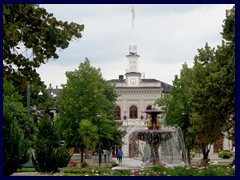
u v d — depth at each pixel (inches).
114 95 2208.4
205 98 1094.4
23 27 448.8
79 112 1686.8
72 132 1662.2
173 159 1057.5
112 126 1940.2
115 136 1899.6
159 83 2989.7
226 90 1037.2
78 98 1701.5
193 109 1154.0
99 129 1674.5
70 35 462.0
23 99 2096.5
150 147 1011.9
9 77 474.0
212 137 1172.5
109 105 1940.2
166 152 1055.6
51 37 456.4
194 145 1504.7
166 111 1596.9
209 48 1197.7
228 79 1026.7
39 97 2172.7
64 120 1683.1
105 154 1797.5
